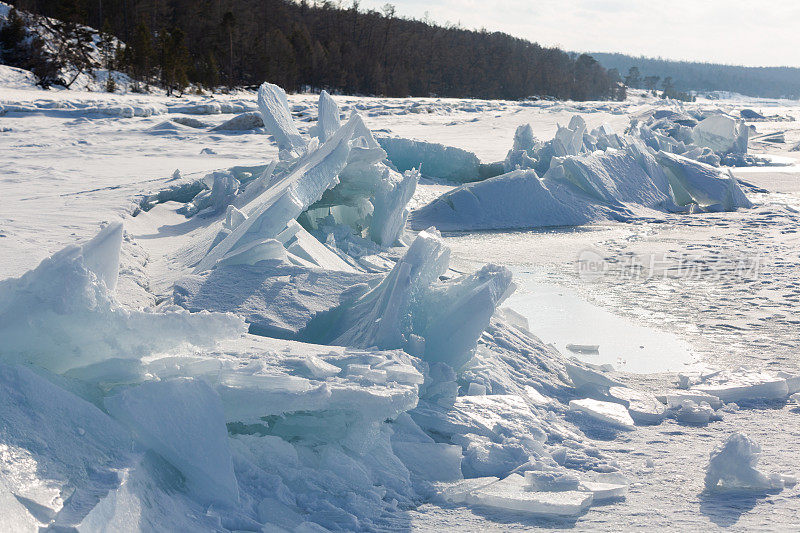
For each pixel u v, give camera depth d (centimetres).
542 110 5838
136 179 1692
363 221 1209
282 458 415
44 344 369
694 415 598
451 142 3100
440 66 13025
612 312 984
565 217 1781
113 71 7000
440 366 541
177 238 1090
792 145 3962
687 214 1938
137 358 388
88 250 395
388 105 5766
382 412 405
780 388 671
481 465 464
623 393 645
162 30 8256
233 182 1288
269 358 452
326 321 652
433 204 1789
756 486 458
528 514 408
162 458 357
